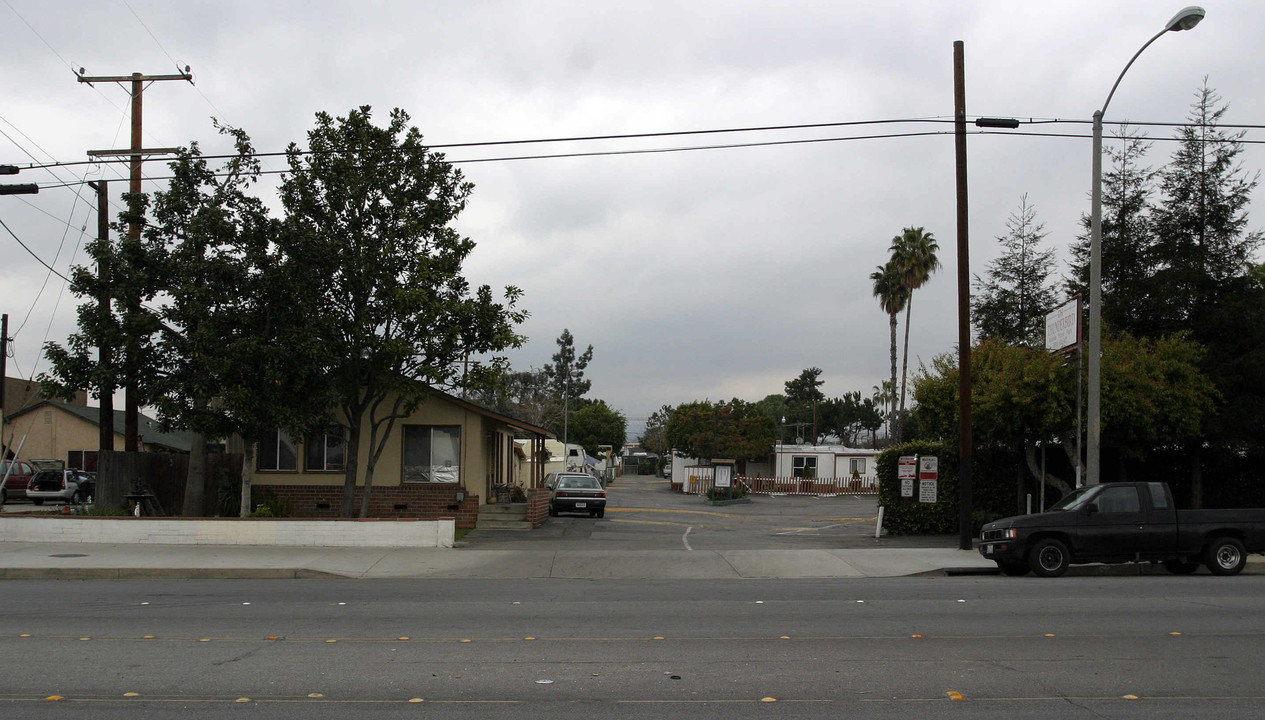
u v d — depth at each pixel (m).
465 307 19.94
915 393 24.17
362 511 21.67
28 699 7.01
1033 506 23.81
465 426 24.42
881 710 6.82
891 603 12.30
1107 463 24.55
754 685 7.54
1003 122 17.70
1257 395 22.06
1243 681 7.76
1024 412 20.50
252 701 6.98
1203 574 16.58
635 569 16.80
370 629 10.09
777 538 23.45
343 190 19.94
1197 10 14.98
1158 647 9.16
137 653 8.70
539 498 26.30
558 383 109.62
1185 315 24.19
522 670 8.05
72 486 34.06
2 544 18.97
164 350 19.61
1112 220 27.41
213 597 12.81
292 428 18.77
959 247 19.20
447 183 20.77
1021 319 38.62
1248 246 24.69
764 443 60.47
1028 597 12.84
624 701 7.02
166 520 19.28
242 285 18.73
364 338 19.94
